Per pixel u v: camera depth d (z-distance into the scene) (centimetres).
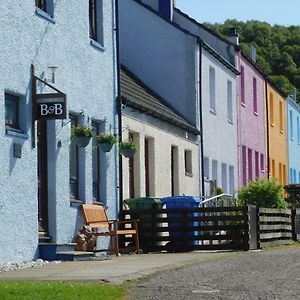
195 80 2905
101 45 2044
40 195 1708
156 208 2141
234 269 1445
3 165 1513
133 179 2317
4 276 1314
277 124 4619
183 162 2764
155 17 2927
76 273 1349
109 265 1523
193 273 1366
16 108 1603
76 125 1855
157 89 2917
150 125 2433
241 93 3778
